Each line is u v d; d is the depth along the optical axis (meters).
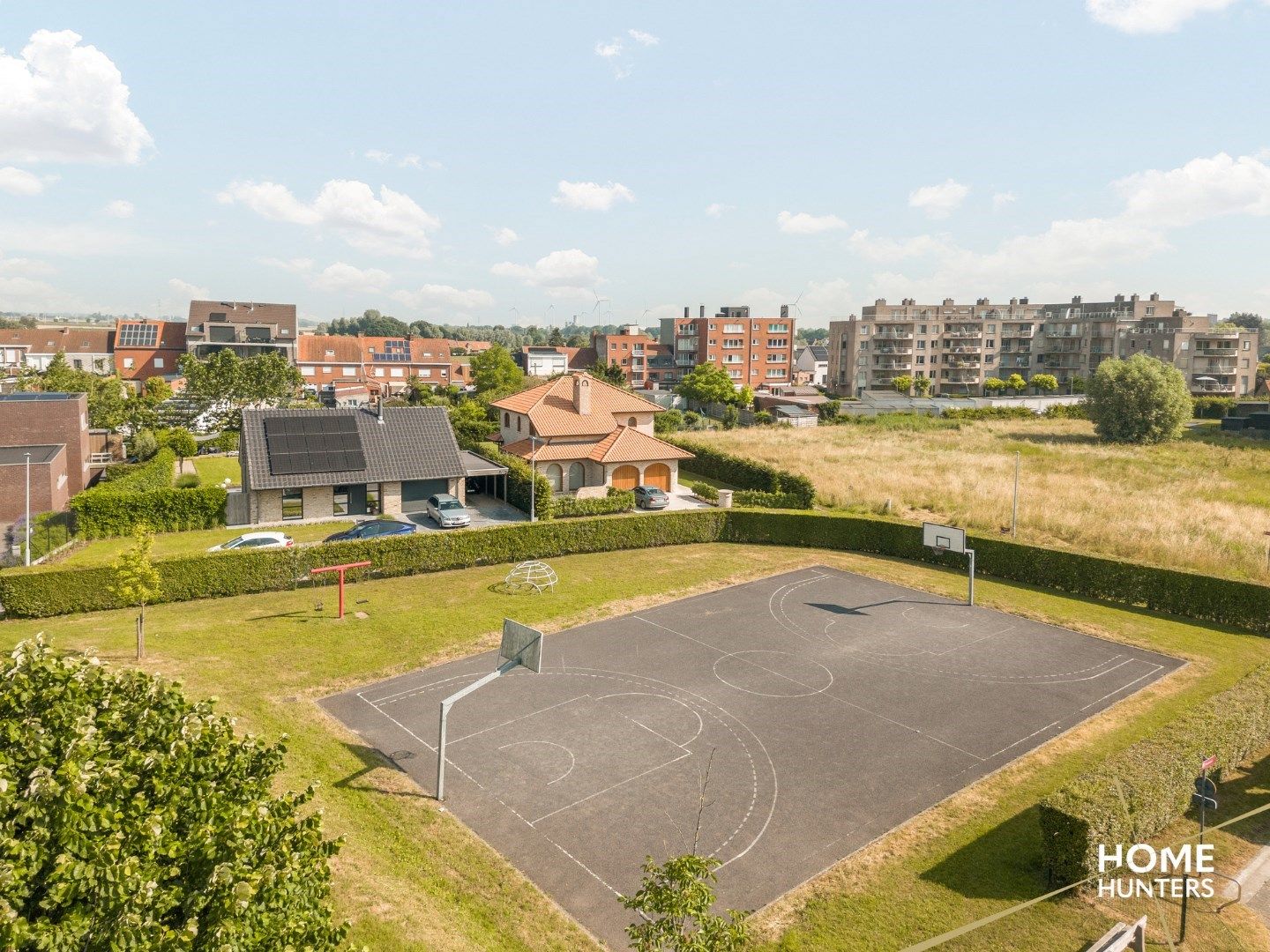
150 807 9.99
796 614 32.41
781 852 16.98
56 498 46.69
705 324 141.12
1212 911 15.12
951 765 20.67
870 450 71.25
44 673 11.21
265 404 82.56
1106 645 29.31
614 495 52.44
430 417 53.41
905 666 27.09
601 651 28.06
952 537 34.50
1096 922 14.74
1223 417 102.12
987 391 136.75
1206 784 16.06
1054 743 21.88
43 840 8.78
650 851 17.00
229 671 25.25
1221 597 31.88
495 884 15.70
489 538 38.72
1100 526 42.72
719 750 21.27
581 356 152.00
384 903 14.30
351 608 31.81
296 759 19.83
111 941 7.95
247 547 37.00
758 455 68.88
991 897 15.49
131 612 31.03
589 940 14.32
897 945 14.20
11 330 127.75
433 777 19.70
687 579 36.94
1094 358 140.25
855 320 143.38
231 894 8.60
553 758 20.70
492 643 28.28
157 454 64.19
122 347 120.88
